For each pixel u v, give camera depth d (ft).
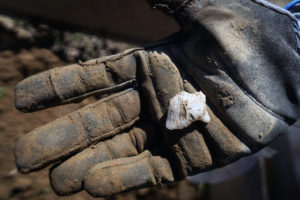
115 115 1.04
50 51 1.46
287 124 1.09
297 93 1.07
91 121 1.02
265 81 1.05
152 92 1.04
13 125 1.33
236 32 1.02
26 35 1.42
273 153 1.87
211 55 1.02
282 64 1.05
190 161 1.04
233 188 1.92
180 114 1.02
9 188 1.28
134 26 1.63
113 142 1.04
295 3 1.22
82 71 1.02
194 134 1.04
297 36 1.03
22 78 1.39
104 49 1.59
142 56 1.04
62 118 1.01
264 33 1.03
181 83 1.05
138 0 1.55
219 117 1.06
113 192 0.97
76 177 0.99
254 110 1.05
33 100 0.99
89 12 1.51
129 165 0.99
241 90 1.04
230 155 1.05
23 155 0.96
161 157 1.05
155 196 1.65
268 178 1.91
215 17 1.01
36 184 1.33
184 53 1.05
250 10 1.02
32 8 1.43
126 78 1.05
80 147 1.01
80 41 1.54
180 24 1.05
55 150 0.98
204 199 1.82
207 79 1.04
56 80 1.00
